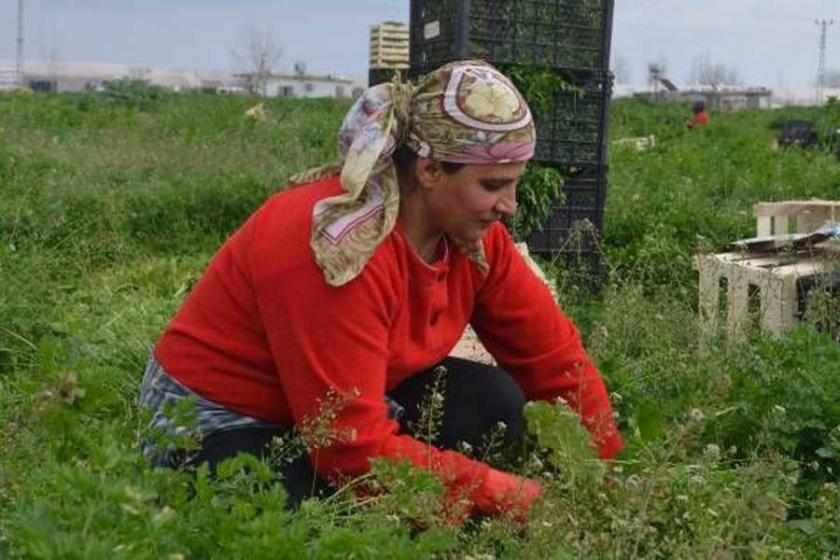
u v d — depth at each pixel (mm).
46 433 2832
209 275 3230
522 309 3496
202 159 12141
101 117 22719
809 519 3346
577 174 7094
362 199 3043
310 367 2973
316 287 2965
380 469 2754
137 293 6688
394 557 2336
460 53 6762
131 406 3717
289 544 2277
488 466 3258
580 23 6977
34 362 5109
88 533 2145
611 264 6812
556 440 2979
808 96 81375
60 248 7707
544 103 6926
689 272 6805
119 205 8883
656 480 2814
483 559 2533
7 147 12711
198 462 3125
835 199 11820
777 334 4820
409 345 3229
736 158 16547
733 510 2787
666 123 30359
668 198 9633
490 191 3072
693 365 4352
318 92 83188
